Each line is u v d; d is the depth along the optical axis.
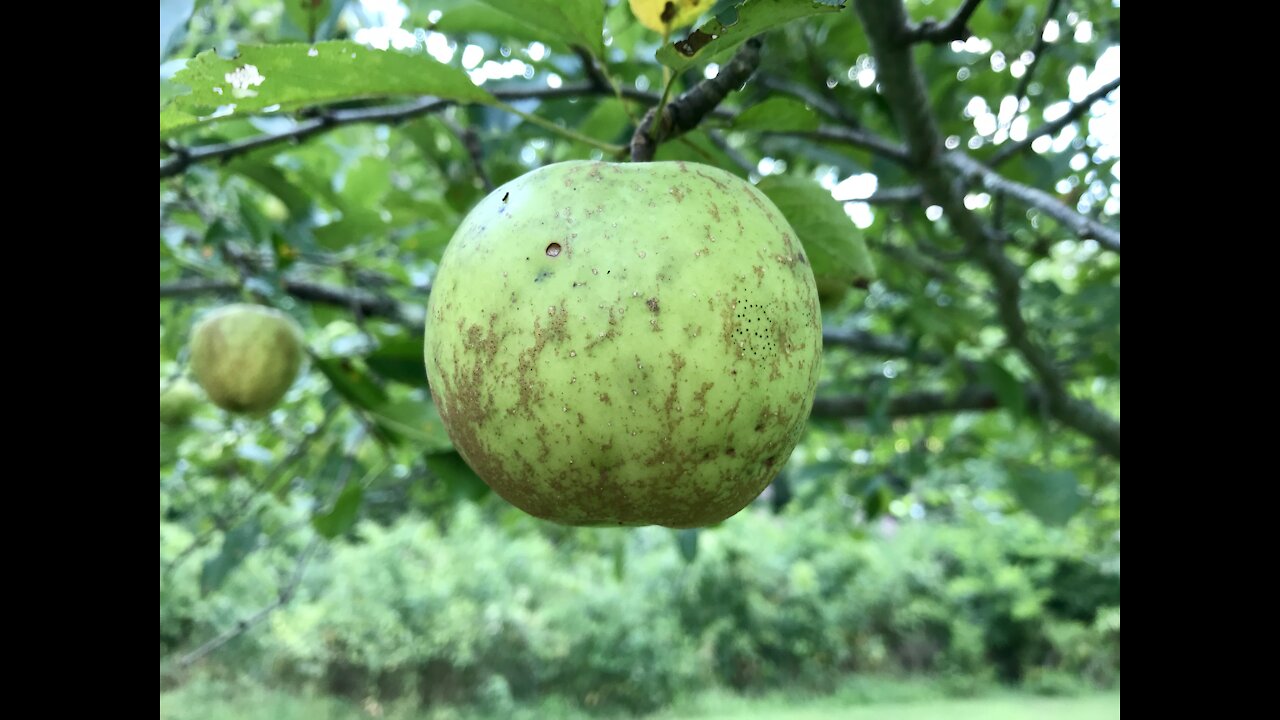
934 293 3.66
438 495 4.26
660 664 9.27
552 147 3.12
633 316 0.92
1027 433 5.28
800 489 5.54
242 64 1.10
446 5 1.97
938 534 11.47
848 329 4.09
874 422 3.66
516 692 9.21
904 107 1.91
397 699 9.11
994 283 2.67
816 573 10.68
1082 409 3.40
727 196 1.02
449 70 1.14
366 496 3.72
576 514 1.04
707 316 0.94
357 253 3.00
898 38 1.70
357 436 3.19
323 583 9.44
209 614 8.74
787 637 10.12
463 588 9.47
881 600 10.84
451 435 1.10
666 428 0.94
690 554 2.97
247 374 2.43
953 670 10.79
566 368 0.93
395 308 3.07
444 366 1.03
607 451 0.95
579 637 9.27
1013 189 1.62
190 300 3.58
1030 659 11.08
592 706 9.23
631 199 0.98
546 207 0.99
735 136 3.14
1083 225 1.41
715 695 9.57
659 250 0.94
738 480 1.01
